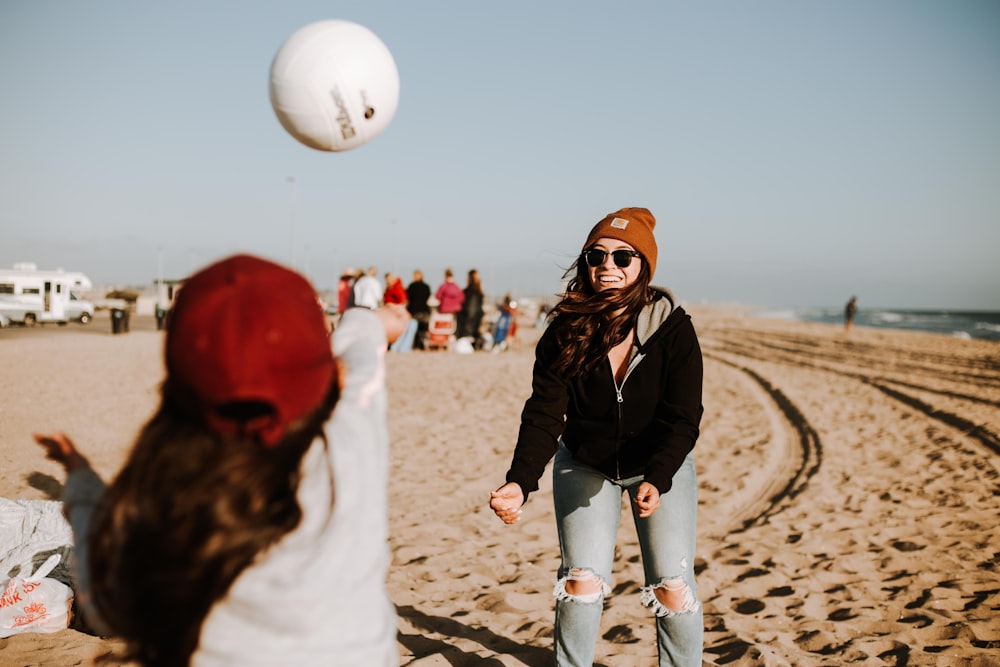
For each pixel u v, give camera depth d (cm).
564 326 266
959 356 2391
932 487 729
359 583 130
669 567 267
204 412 122
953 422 1111
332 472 129
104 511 130
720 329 4444
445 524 578
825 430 1046
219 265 128
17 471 644
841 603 450
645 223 276
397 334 173
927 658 376
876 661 369
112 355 1766
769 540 570
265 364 118
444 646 365
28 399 1054
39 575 345
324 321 133
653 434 269
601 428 271
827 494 706
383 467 140
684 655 272
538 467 261
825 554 539
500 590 447
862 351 2625
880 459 862
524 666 350
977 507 657
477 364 1752
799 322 6612
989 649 388
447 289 2094
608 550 279
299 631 124
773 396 1429
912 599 457
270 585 123
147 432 129
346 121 213
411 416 1053
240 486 119
